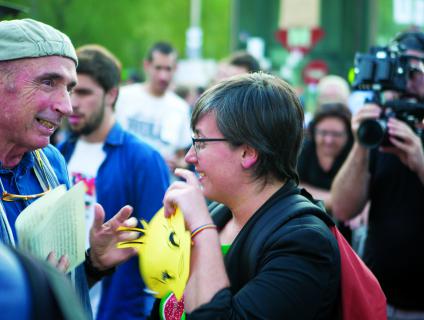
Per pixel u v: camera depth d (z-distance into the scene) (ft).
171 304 7.72
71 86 7.64
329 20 35.96
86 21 70.79
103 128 12.45
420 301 11.74
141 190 12.16
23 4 50.78
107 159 12.28
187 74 57.82
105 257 8.07
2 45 7.08
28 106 7.21
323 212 7.18
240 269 7.10
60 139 19.33
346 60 35.86
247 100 7.20
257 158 7.21
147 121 21.52
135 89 21.90
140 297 11.99
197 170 7.43
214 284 6.62
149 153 12.35
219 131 7.19
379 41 35.63
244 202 7.37
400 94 12.62
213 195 7.41
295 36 35.78
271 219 7.07
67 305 3.83
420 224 11.69
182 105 22.13
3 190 7.37
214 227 6.94
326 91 25.95
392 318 11.87
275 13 36.17
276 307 6.54
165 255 7.09
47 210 6.90
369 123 11.70
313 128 17.03
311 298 6.68
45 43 7.22
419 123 12.11
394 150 11.77
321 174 16.89
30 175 7.84
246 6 36.14
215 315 6.46
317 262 6.75
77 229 7.18
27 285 3.73
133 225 7.94
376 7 35.29
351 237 13.83
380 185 12.18
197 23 84.12
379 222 12.05
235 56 18.90
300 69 37.55
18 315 3.63
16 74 7.15
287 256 6.75
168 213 7.20
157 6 80.84
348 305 7.04
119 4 73.67
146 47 78.84
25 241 6.59
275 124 7.20
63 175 8.47
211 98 7.31
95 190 12.26
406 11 35.81
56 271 3.98
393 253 11.76
